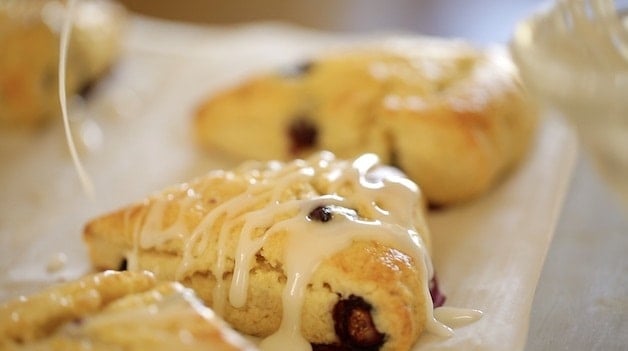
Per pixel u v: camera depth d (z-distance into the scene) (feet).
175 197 1.53
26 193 1.79
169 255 1.50
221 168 1.86
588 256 1.58
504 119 1.79
